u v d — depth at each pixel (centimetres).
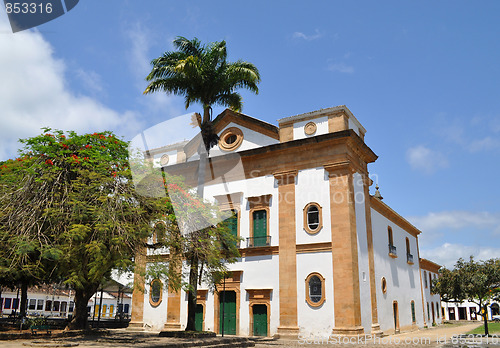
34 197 1568
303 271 2156
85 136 1705
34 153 1673
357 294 2056
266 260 2273
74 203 1467
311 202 2234
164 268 1559
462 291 2705
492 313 6375
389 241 2888
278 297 2188
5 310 4584
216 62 2167
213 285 1973
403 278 3069
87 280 1587
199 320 2372
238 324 2253
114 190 1568
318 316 2059
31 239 1452
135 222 1563
